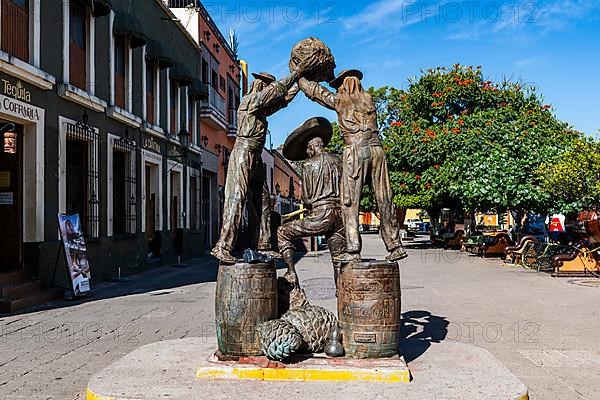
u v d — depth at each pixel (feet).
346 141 17.98
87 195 49.01
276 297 16.98
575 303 37.19
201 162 88.58
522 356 23.45
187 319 31.55
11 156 39.75
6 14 37.19
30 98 39.27
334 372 15.53
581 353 23.95
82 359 22.84
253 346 16.40
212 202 99.14
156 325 29.86
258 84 18.53
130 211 58.39
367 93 18.26
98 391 14.82
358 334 16.30
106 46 52.85
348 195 17.58
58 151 43.11
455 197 83.35
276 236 19.06
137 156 60.34
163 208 69.46
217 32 101.55
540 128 72.33
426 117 97.60
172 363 17.62
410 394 14.40
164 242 69.15
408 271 58.95
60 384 19.49
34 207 39.78
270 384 15.23
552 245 57.67
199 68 88.28
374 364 15.93
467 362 17.54
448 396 14.25
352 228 17.49
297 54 18.62
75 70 47.21
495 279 51.19
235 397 14.25
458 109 96.53
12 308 34.58
